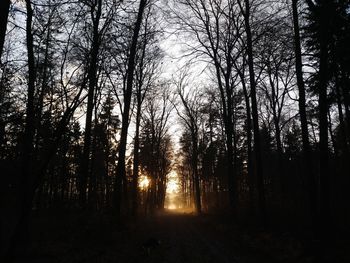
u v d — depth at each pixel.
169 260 12.95
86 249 12.93
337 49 16.80
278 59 27.88
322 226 14.92
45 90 17.22
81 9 11.69
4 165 20.56
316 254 11.80
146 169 53.88
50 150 9.07
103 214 18.52
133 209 31.73
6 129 16.58
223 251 14.99
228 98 28.14
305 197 26.86
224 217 29.61
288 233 16.20
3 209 16.03
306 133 17.48
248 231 19.55
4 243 10.87
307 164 17.30
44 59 16.25
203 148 52.75
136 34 19.61
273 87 37.12
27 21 11.74
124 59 19.62
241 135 46.66
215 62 27.78
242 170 49.69
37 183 8.78
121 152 22.38
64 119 9.55
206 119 49.97
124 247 15.05
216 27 27.28
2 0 7.45
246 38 24.78
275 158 46.72
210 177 58.19
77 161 35.41
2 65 13.55
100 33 11.21
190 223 33.19
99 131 38.72
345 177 26.03
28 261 10.23
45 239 13.42
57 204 21.94
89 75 10.54
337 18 16.30
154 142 50.25
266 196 34.16
